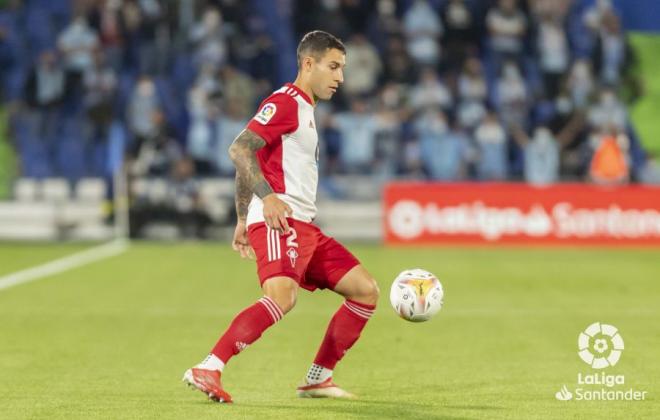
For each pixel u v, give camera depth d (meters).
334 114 83.75
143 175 80.12
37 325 37.97
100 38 85.75
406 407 22.61
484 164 82.00
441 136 82.12
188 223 77.88
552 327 37.22
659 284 51.72
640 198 71.81
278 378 27.38
